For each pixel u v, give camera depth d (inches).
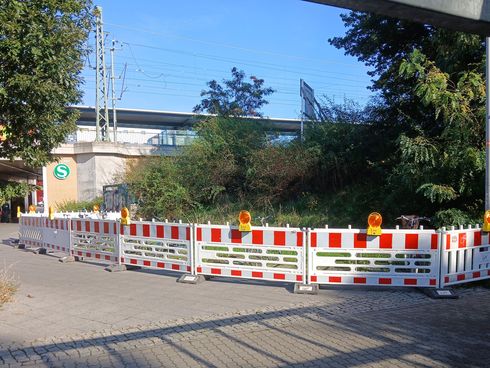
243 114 792.3
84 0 281.9
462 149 373.1
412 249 307.1
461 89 378.0
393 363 190.2
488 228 321.7
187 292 317.4
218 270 345.1
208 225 348.2
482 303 285.0
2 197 286.4
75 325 244.4
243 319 253.8
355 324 242.8
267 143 645.9
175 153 706.8
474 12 129.0
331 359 195.2
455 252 311.3
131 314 264.4
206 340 220.5
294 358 197.0
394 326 238.7
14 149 279.6
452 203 410.6
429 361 191.9
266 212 575.8
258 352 204.4
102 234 424.8
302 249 319.9
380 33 553.0
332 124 588.1
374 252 311.1
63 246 483.2
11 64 242.7
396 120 546.0
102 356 201.2
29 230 575.2
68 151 1057.5
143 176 683.4
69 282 353.7
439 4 123.3
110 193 830.5
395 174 444.1
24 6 235.6
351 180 573.6
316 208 551.8
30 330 236.2
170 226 368.2
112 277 372.2
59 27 257.9
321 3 118.2
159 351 206.7
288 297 301.1
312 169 577.6
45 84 245.1
